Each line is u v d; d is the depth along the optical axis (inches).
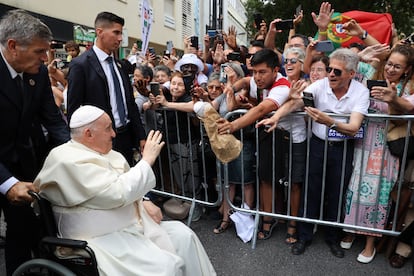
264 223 126.5
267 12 531.2
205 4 791.1
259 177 119.2
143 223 82.9
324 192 117.6
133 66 144.9
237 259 113.0
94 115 78.6
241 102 119.8
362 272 105.3
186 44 216.4
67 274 68.6
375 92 96.8
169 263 73.9
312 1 449.4
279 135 113.0
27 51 75.6
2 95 80.4
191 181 136.6
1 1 280.1
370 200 108.3
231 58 164.4
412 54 100.6
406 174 108.0
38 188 75.5
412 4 433.1
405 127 103.3
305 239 118.4
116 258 73.0
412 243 75.1
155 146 82.9
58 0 346.6
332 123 97.8
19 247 93.3
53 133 98.6
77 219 74.6
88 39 315.3
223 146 109.3
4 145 84.4
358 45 133.0
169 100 150.7
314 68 119.6
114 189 73.8
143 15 259.3
